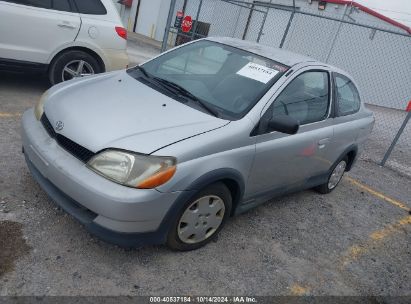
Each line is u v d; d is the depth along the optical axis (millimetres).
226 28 18375
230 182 3473
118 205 2746
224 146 3234
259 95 3682
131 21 24203
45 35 5863
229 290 3160
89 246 3205
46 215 3434
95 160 2879
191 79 3998
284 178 4152
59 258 3014
